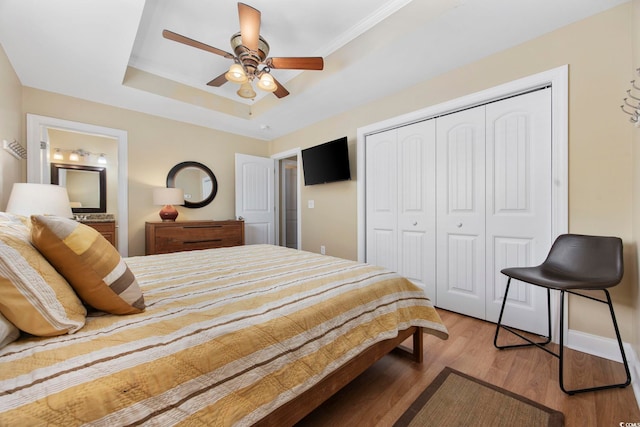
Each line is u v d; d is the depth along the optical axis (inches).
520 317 79.4
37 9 64.9
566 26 69.6
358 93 109.4
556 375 57.6
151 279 52.2
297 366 35.9
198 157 146.6
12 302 25.8
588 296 61.9
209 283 49.7
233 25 86.3
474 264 89.3
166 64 107.8
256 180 164.2
